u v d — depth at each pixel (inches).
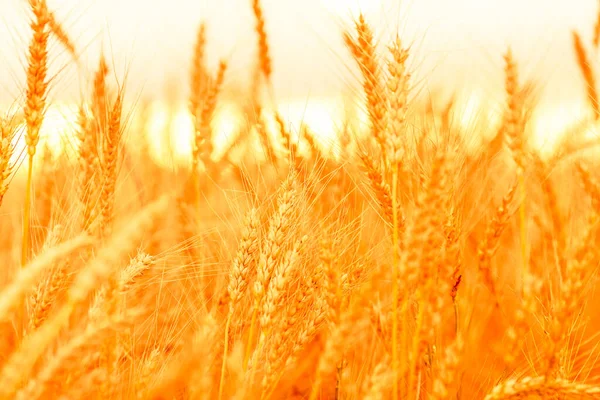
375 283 53.6
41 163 59.9
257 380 54.5
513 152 55.0
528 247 55.4
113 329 49.6
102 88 57.2
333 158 60.2
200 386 51.8
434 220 51.4
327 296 53.0
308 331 54.2
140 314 50.1
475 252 57.4
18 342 53.2
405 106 53.4
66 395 50.1
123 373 53.7
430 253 51.6
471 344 54.6
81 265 54.1
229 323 54.6
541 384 51.4
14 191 59.4
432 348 54.4
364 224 57.9
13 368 47.7
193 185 62.5
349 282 55.4
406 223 55.0
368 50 54.0
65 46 55.6
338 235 56.5
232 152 64.5
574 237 53.9
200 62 65.9
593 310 58.1
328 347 51.7
